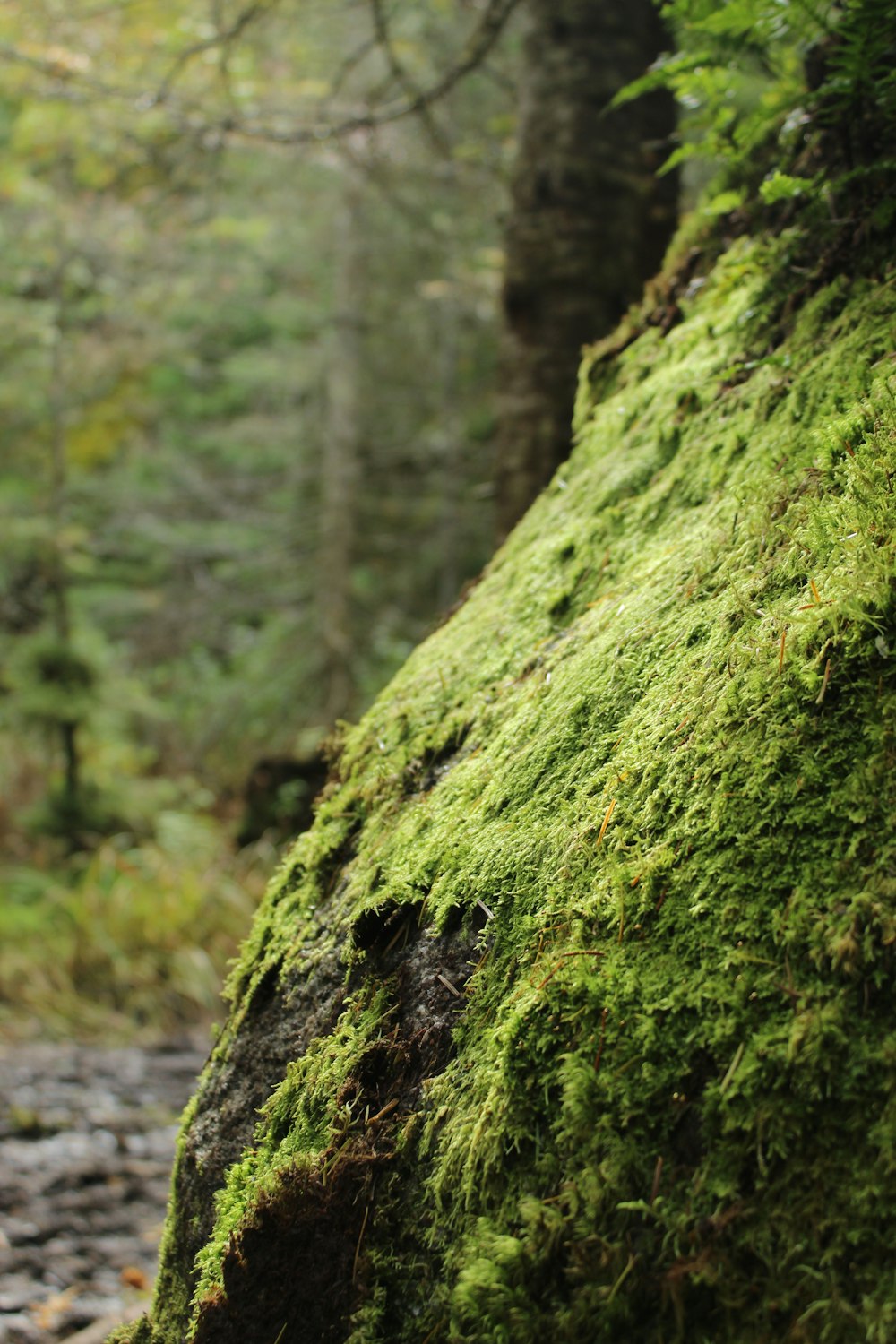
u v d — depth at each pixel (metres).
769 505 1.22
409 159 6.99
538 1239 0.85
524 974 1.02
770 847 0.92
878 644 0.94
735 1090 0.82
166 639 11.54
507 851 1.15
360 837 1.49
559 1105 0.91
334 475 10.80
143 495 11.54
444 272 8.93
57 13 5.28
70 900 6.71
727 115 1.90
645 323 2.14
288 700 10.55
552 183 3.03
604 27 3.03
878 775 0.89
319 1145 1.12
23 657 7.71
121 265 8.82
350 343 10.87
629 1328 0.80
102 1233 3.10
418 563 11.45
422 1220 0.98
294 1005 1.36
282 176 9.81
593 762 1.16
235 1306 1.08
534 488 3.02
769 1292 0.75
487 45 3.51
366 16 7.29
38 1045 5.31
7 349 9.16
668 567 1.35
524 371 3.06
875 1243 0.73
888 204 1.51
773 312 1.68
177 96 4.70
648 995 0.91
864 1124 0.77
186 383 12.45
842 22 1.56
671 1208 0.82
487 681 1.54
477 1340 0.85
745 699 1.02
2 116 7.64
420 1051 1.09
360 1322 0.96
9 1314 2.55
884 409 1.14
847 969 0.82
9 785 8.48
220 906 6.93
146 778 9.71
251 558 11.37
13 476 10.31
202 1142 1.40
